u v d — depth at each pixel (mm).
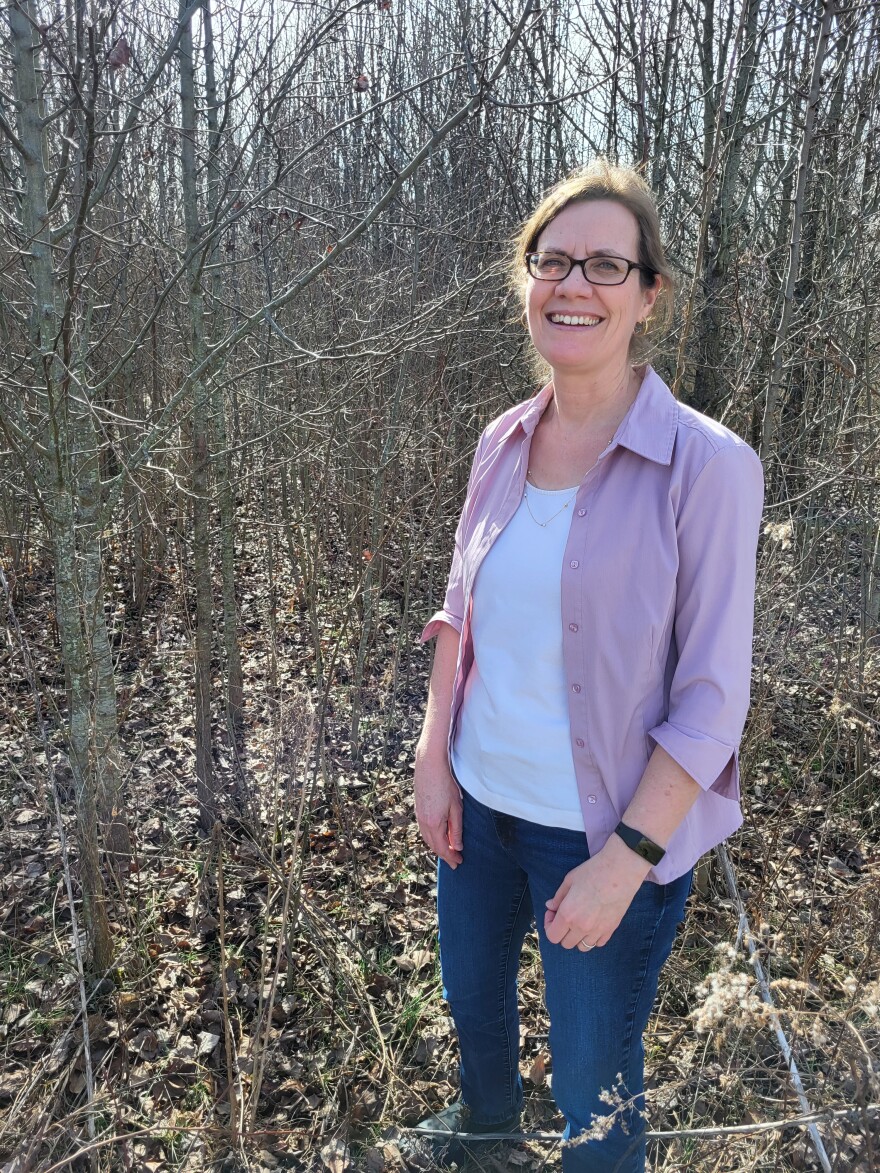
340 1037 2178
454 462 4215
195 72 2959
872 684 3582
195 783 3490
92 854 2291
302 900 2285
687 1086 1856
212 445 4344
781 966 2203
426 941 2555
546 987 1353
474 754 1449
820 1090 1440
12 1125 1864
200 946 2533
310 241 5250
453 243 4727
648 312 1324
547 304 1257
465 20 3705
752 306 3449
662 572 1169
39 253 2119
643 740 1243
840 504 4195
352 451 4668
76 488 2391
